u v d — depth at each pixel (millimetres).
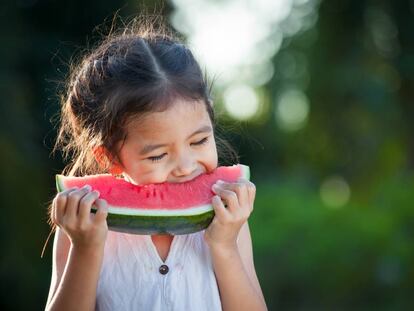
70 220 2861
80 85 3107
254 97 16266
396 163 15422
